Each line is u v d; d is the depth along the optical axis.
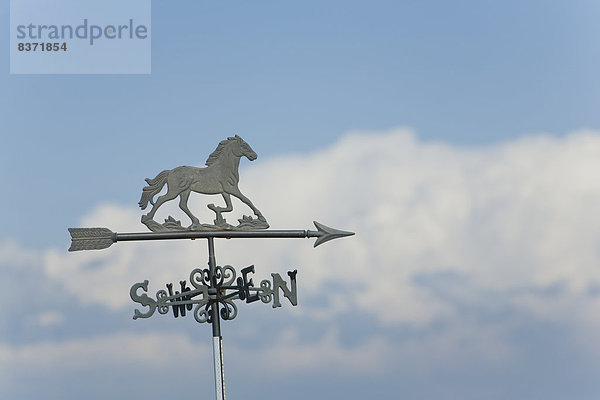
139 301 19.50
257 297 19.77
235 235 19.91
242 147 20.11
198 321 19.53
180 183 19.92
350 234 20.31
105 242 19.70
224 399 19.36
